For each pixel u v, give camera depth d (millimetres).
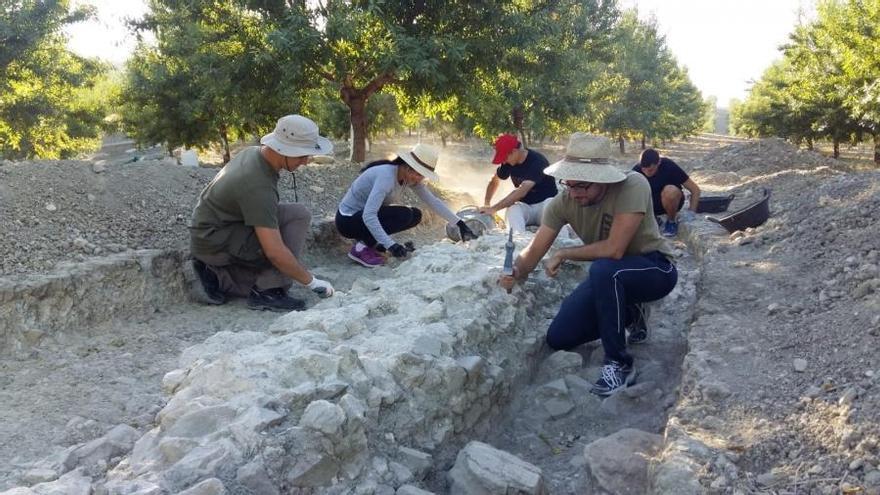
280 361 3082
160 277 5035
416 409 3143
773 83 30906
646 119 28484
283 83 9711
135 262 4879
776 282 4422
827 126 20672
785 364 3223
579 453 3271
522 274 3979
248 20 10750
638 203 3490
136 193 6211
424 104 11938
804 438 2637
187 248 5387
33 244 4875
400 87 11391
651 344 4250
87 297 4516
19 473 2760
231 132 20531
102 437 2951
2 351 4043
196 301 5160
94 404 3451
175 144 20438
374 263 6137
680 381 3551
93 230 5418
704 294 4379
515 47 10547
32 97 19047
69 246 5004
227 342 3635
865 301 3564
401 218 6086
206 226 4676
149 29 17031
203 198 4680
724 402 2977
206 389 3000
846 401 2736
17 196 5426
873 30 14484
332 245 6715
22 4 17562
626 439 3014
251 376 2965
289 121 4414
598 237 3688
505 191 12273
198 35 11562
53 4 17656
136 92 19562
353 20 9023
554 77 12469
